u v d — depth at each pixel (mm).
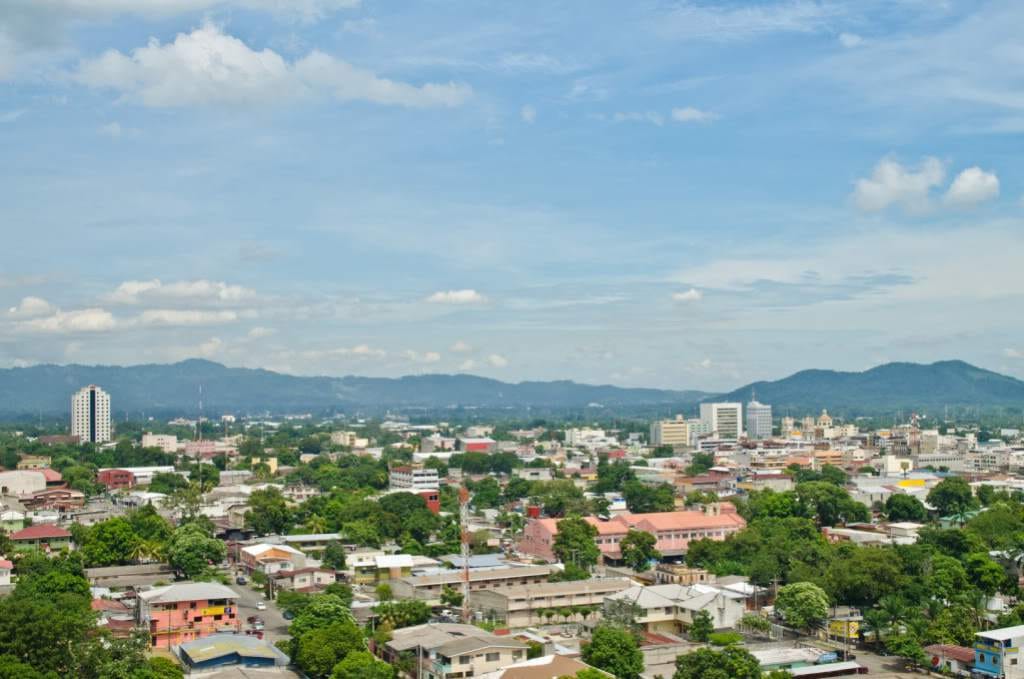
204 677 198250
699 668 197000
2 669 176125
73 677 184875
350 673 195000
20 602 198125
